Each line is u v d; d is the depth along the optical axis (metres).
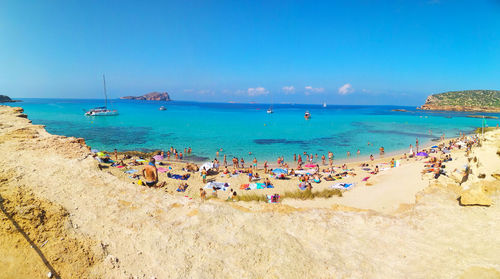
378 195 14.57
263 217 7.12
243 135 53.69
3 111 15.66
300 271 5.35
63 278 4.82
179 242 5.93
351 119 102.31
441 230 6.60
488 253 5.45
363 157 36.28
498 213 6.57
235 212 7.25
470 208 7.19
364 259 5.76
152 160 9.94
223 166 30.42
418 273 5.27
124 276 5.04
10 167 7.74
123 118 85.69
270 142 46.19
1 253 4.98
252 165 30.59
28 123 13.64
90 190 7.48
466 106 181.75
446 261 5.48
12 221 5.63
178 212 7.20
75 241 5.60
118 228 6.18
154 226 6.34
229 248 5.87
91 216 6.44
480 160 7.75
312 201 14.67
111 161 27.97
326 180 24.08
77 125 64.50
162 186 21.22
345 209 8.61
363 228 7.02
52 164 8.48
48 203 6.48
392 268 5.49
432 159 23.34
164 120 81.94
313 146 43.31
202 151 38.03
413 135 57.16
